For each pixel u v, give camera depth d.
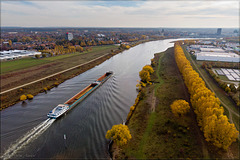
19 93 137.88
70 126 96.62
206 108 82.69
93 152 76.19
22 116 106.12
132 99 130.00
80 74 194.62
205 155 68.88
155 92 135.75
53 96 135.62
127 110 113.88
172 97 124.00
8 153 75.94
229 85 148.75
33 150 77.81
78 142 83.06
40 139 85.38
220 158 67.44
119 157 71.56
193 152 70.56
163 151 72.19
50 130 92.75
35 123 99.12
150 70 186.75
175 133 82.88
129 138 76.25
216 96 126.44
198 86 110.38
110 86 157.38
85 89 147.00
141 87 150.50
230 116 99.19
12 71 192.88
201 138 78.69
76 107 118.19
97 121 101.19
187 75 141.75
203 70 199.00
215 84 151.88
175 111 93.62
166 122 92.25
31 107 117.38
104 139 85.25
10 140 84.88
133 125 93.38
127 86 157.38
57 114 103.00
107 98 132.00
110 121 101.06
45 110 113.25
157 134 83.31
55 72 194.12
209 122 72.81
